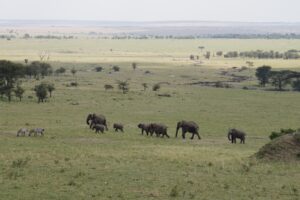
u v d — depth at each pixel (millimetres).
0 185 56969
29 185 57250
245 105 194750
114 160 73188
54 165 68562
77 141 98562
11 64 191375
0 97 193625
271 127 139500
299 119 159625
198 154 80750
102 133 114375
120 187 57125
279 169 67500
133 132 119875
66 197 52781
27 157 74125
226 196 54312
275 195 54906
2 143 91312
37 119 140375
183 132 111125
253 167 69000
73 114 154875
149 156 77125
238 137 106125
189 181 60156
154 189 56438
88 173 63844
